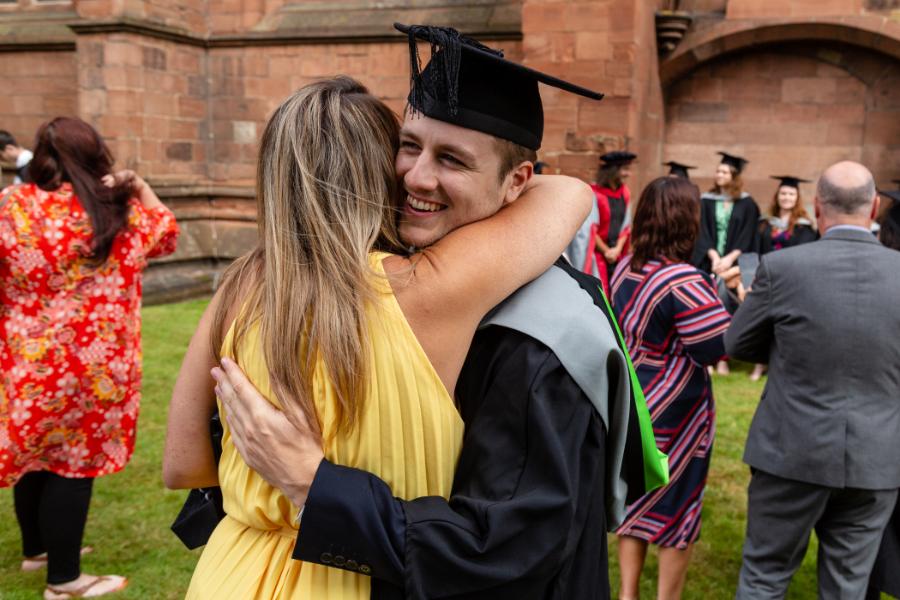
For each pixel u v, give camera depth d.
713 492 4.24
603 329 1.20
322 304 1.13
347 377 1.11
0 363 2.81
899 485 2.39
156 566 3.31
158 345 7.04
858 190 2.40
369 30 9.77
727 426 5.28
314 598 1.17
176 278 9.89
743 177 9.76
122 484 4.15
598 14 8.09
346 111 1.23
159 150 9.99
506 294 1.18
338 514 1.09
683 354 2.84
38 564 3.26
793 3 8.96
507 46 9.34
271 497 1.22
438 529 1.09
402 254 1.25
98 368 2.87
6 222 2.72
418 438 1.14
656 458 1.35
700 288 2.76
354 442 1.15
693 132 9.88
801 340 2.39
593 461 1.18
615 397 1.22
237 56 10.48
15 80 10.99
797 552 2.51
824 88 9.32
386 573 1.10
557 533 1.11
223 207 10.59
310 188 1.17
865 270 2.35
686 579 3.37
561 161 8.38
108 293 2.89
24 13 11.05
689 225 2.88
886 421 2.36
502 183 1.24
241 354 1.22
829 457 2.35
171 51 10.09
